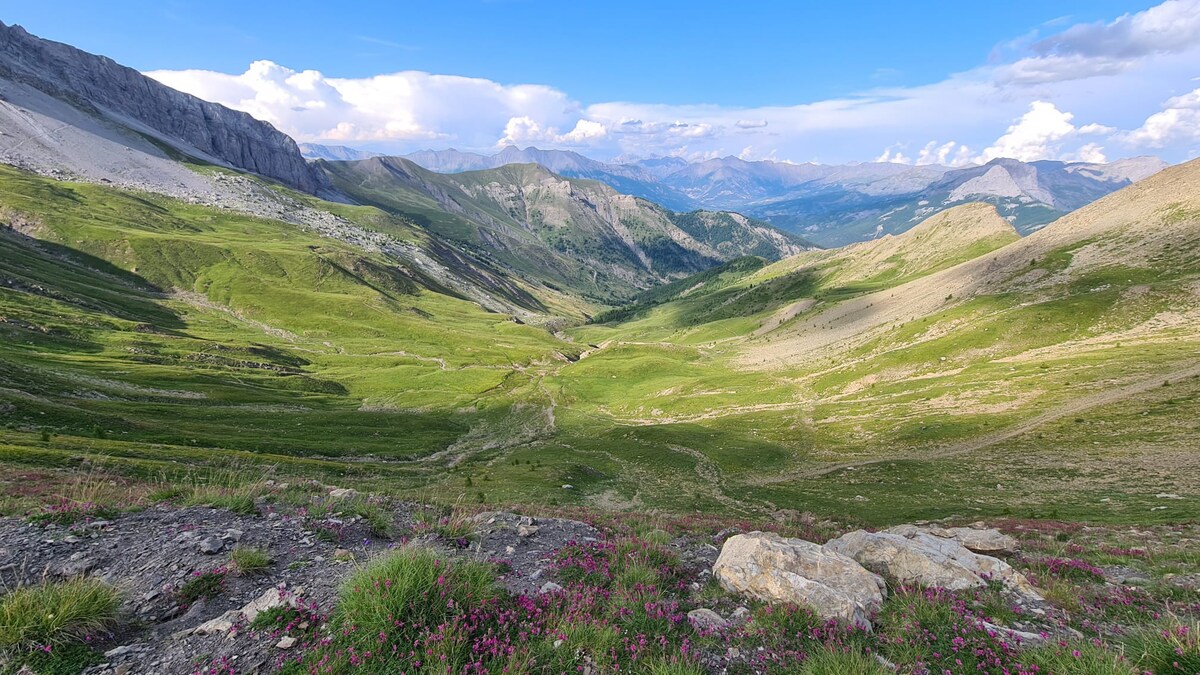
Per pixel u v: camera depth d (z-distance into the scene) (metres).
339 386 141.12
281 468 53.62
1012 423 64.44
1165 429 51.00
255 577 10.59
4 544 11.09
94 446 45.91
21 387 68.00
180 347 140.12
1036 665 8.26
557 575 12.02
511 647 8.53
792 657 9.01
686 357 186.38
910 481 52.78
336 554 11.99
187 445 62.09
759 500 53.66
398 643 8.27
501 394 142.12
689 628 9.81
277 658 8.11
